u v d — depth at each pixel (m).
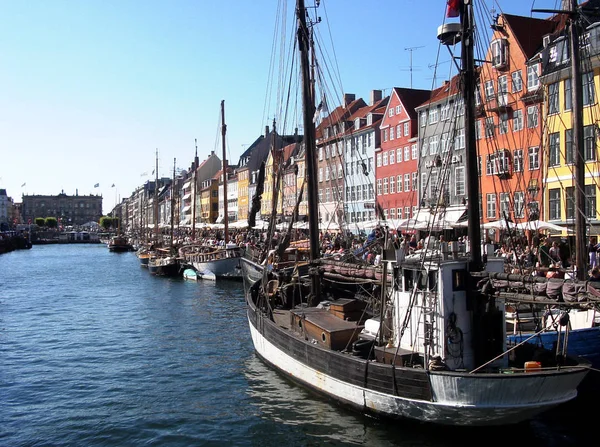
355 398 14.23
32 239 184.00
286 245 26.84
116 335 28.22
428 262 13.52
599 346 15.02
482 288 12.55
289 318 20.95
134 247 129.12
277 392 17.38
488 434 12.80
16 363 22.78
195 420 15.70
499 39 39.97
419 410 12.75
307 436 13.95
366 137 65.62
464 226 30.88
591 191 33.12
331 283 22.64
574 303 10.48
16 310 37.62
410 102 58.53
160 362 22.39
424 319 13.14
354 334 15.74
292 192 71.38
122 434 14.91
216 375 20.11
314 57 23.95
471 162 13.07
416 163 54.94
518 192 37.75
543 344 15.20
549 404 11.74
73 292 47.88
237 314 33.59
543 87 34.09
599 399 15.07
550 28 41.34
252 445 13.85
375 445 13.19
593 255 23.17
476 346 13.15
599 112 32.44
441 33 14.04
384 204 61.31
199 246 60.28
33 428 15.50
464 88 13.05
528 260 21.95
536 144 37.34
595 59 31.22
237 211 112.06
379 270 16.38
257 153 99.56
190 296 42.62
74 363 22.66
